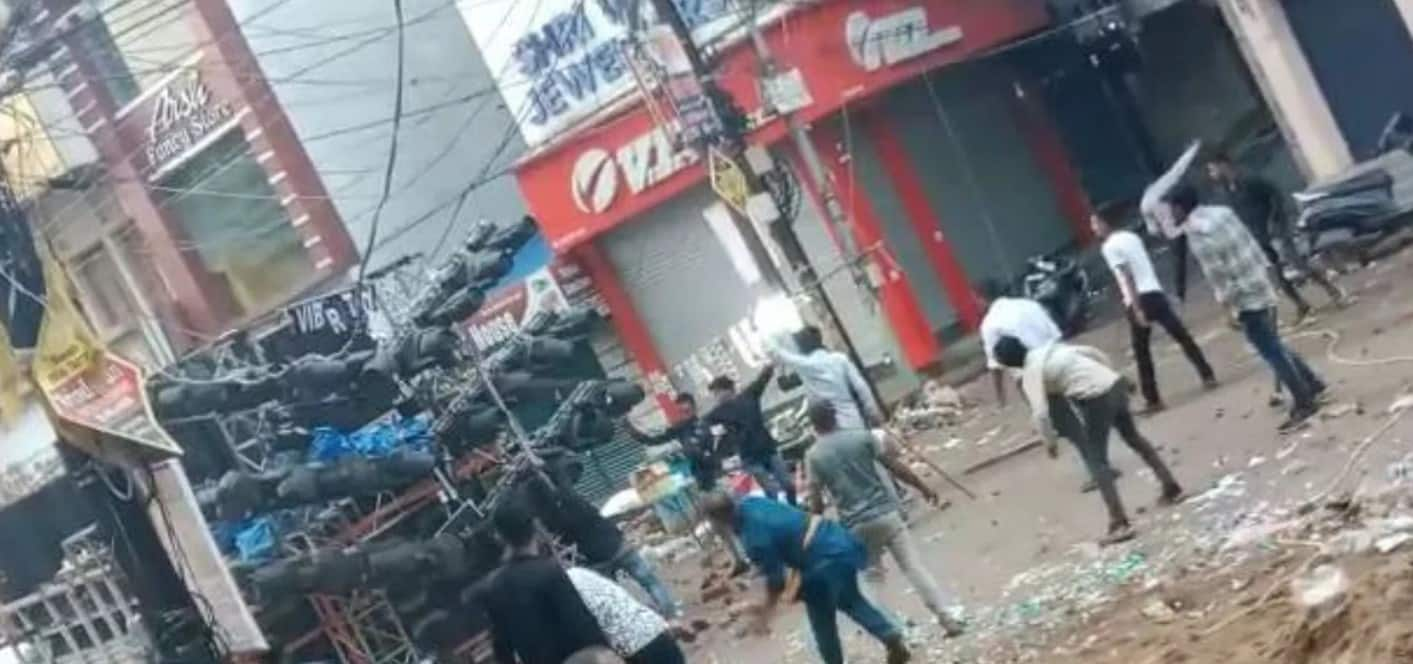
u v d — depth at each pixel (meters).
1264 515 12.17
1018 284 27.56
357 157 30.16
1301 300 19.48
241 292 30.44
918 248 27.97
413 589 19.22
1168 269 27.61
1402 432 12.75
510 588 9.72
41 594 16.97
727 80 26.80
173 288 30.56
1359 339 17.14
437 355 20.59
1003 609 13.12
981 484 18.64
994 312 15.28
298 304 21.47
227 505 18.03
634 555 18.31
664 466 23.75
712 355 28.30
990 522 16.59
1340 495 11.63
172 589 13.95
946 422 23.89
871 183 27.77
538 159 28.44
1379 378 14.99
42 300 13.59
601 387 22.28
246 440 19.34
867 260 26.50
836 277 26.73
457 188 30.33
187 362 20.14
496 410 20.33
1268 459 13.83
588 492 28.69
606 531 18.39
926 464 18.86
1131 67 32.19
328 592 18.39
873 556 12.95
